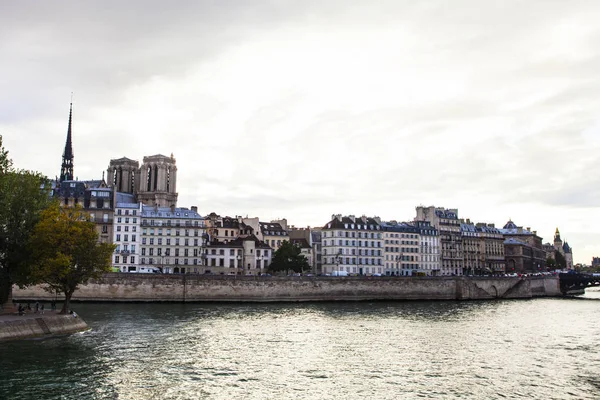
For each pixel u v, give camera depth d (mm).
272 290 133625
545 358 58531
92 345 60344
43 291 117125
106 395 40875
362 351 61188
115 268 152875
